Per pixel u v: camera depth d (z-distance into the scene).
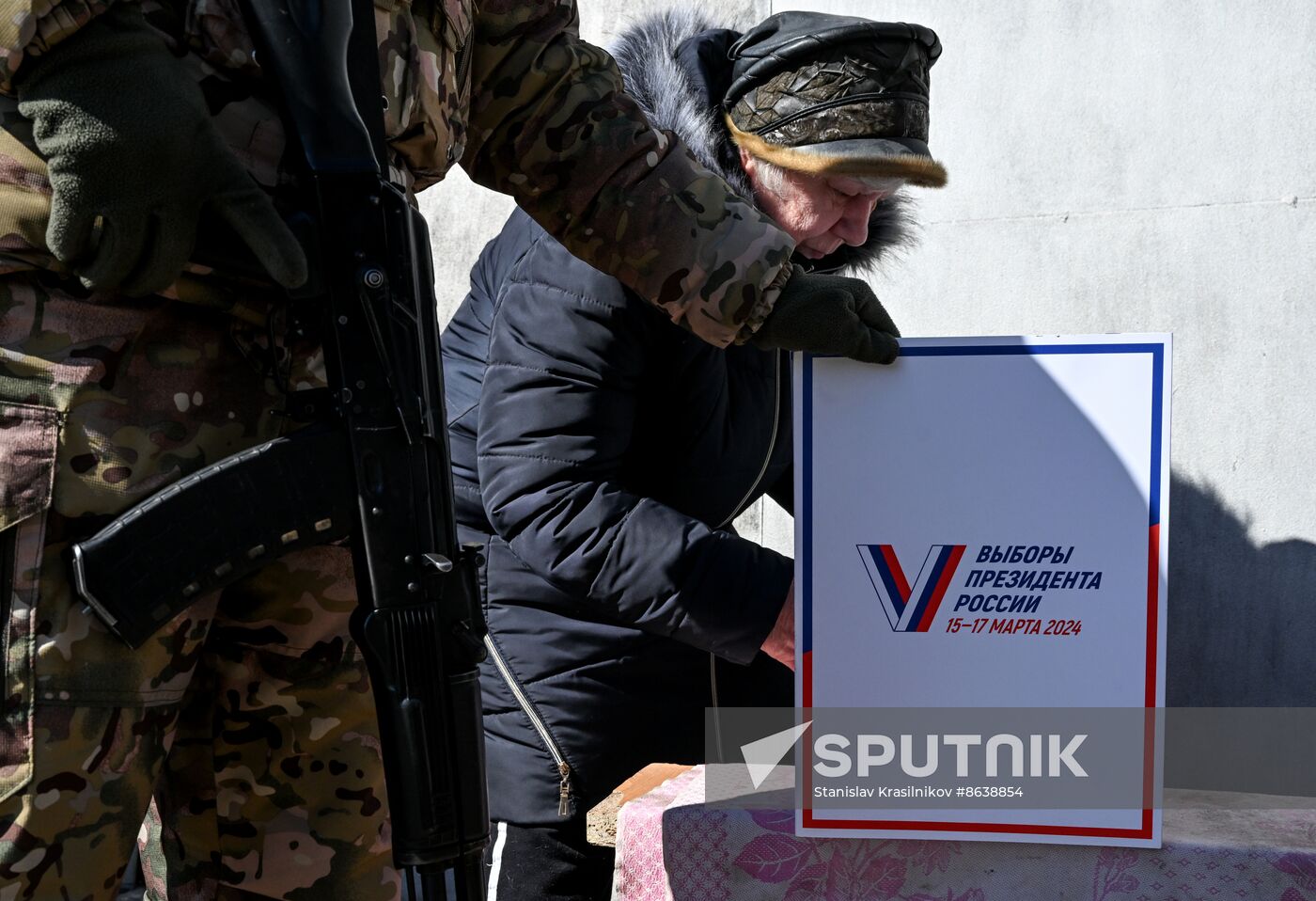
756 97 1.60
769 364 1.67
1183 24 2.00
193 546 0.87
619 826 1.18
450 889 1.06
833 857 1.12
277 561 1.00
